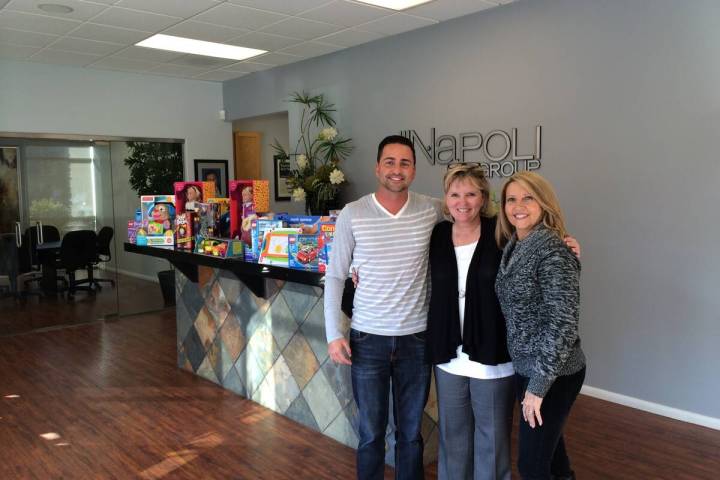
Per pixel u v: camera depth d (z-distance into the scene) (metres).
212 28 5.04
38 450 3.31
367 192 5.84
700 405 3.59
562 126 4.13
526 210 2.01
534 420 1.95
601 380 4.06
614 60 3.81
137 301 6.95
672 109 3.56
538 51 4.23
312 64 6.27
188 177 7.40
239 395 4.13
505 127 4.50
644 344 3.82
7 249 6.02
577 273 1.94
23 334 6.03
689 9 3.45
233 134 8.01
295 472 3.02
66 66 6.43
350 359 2.48
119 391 4.25
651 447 3.28
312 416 3.52
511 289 2.00
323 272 2.91
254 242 3.47
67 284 6.40
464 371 2.21
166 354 5.21
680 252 3.60
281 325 3.68
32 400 4.11
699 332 3.56
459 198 2.15
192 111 7.41
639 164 3.74
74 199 6.47
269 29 5.09
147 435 3.49
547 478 2.02
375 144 5.68
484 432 2.21
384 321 2.35
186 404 3.97
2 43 5.42
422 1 4.35
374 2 4.37
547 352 1.88
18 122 6.14
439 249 2.26
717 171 3.40
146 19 4.73
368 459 2.46
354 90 5.83
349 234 2.37
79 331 6.13
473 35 4.67
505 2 4.37
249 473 3.02
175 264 4.47
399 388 2.43
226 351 4.23
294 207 8.70
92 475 3.02
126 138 6.87
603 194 3.94
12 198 6.07
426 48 5.06
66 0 4.21
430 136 5.11
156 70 6.77
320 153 6.25
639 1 3.66
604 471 3.01
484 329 2.11
